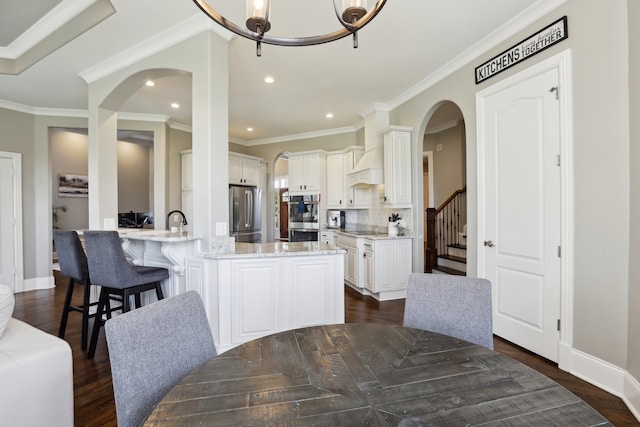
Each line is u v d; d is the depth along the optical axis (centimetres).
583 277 220
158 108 488
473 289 150
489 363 111
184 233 307
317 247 297
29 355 133
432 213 533
